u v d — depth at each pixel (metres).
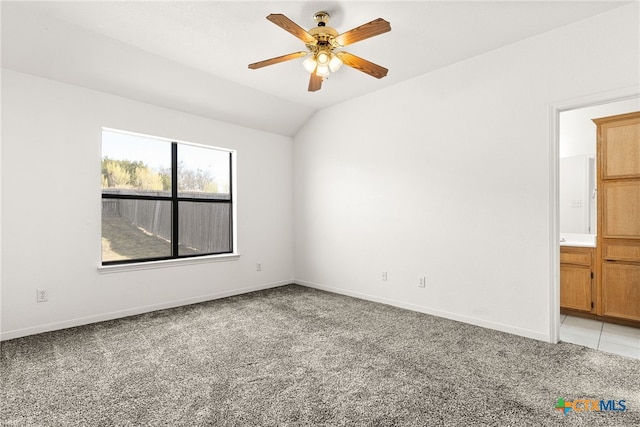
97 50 2.79
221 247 4.29
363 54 2.97
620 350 2.51
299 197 4.89
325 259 4.48
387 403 1.79
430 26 2.52
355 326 3.01
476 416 1.67
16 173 2.73
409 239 3.53
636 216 2.95
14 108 2.72
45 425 1.60
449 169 3.20
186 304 3.78
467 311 3.08
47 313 2.87
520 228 2.75
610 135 3.08
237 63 3.17
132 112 3.38
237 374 2.11
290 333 2.84
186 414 1.69
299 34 2.17
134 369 2.18
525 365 2.22
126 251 3.49
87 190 3.10
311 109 4.48
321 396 1.86
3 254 2.67
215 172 4.25
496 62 2.87
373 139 3.88
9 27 2.42
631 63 2.23
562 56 2.52
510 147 2.80
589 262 3.23
